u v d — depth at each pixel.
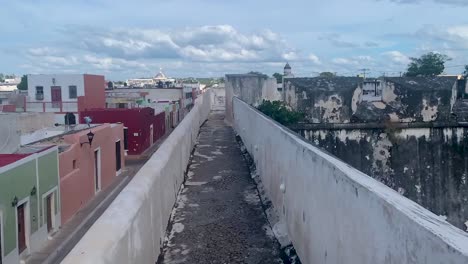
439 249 2.38
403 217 2.80
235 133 19.53
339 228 4.13
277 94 26.02
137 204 4.62
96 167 20.50
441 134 16.48
